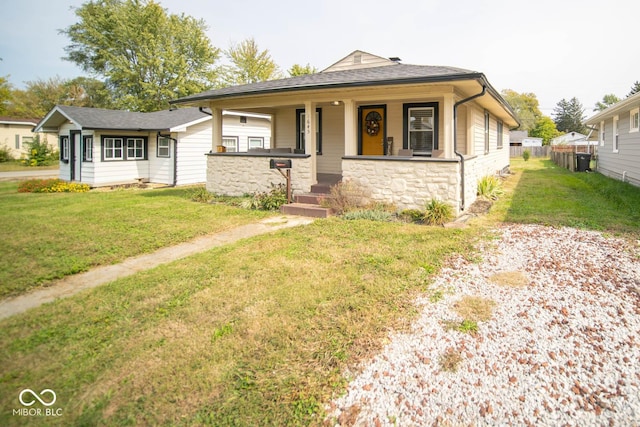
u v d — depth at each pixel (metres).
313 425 2.32
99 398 2.53
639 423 2.27
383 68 10.91
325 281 4.38
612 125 15.55
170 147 16.03
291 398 2.54
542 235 6.24
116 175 15.85
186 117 16.73
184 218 8.26
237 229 7.34
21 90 44.75
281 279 4.48
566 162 22.19
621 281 4.25
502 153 18.78
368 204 8.50
